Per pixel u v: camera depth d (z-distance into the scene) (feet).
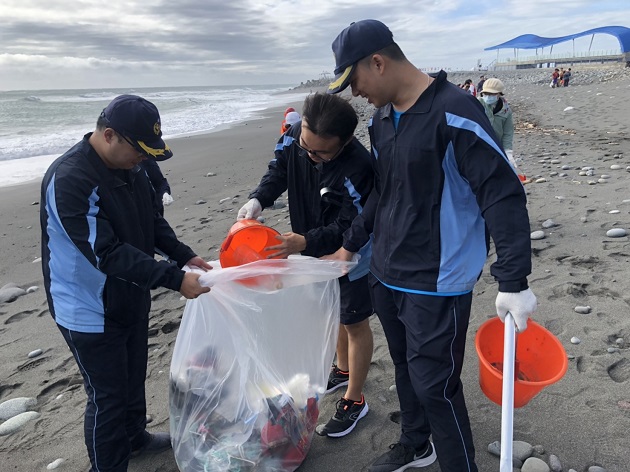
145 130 5.67
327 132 6.34
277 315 6.57
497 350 6.42
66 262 5.97
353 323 7.55
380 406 8.43
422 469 7.06
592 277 11.86
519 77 157.07
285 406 6.65
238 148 42.01
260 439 6.43
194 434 6.47
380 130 6.07
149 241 6.94
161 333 11.69
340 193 7.18
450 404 5.92
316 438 7.82
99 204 5.94
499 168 5.05
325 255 7.44
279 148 7.93
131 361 7.13
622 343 9.25
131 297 6.32
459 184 5.52
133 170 6.47
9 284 15.21
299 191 7.72
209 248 16.93
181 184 28.55
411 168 5.57
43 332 12.30
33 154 41.09
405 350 6.75
